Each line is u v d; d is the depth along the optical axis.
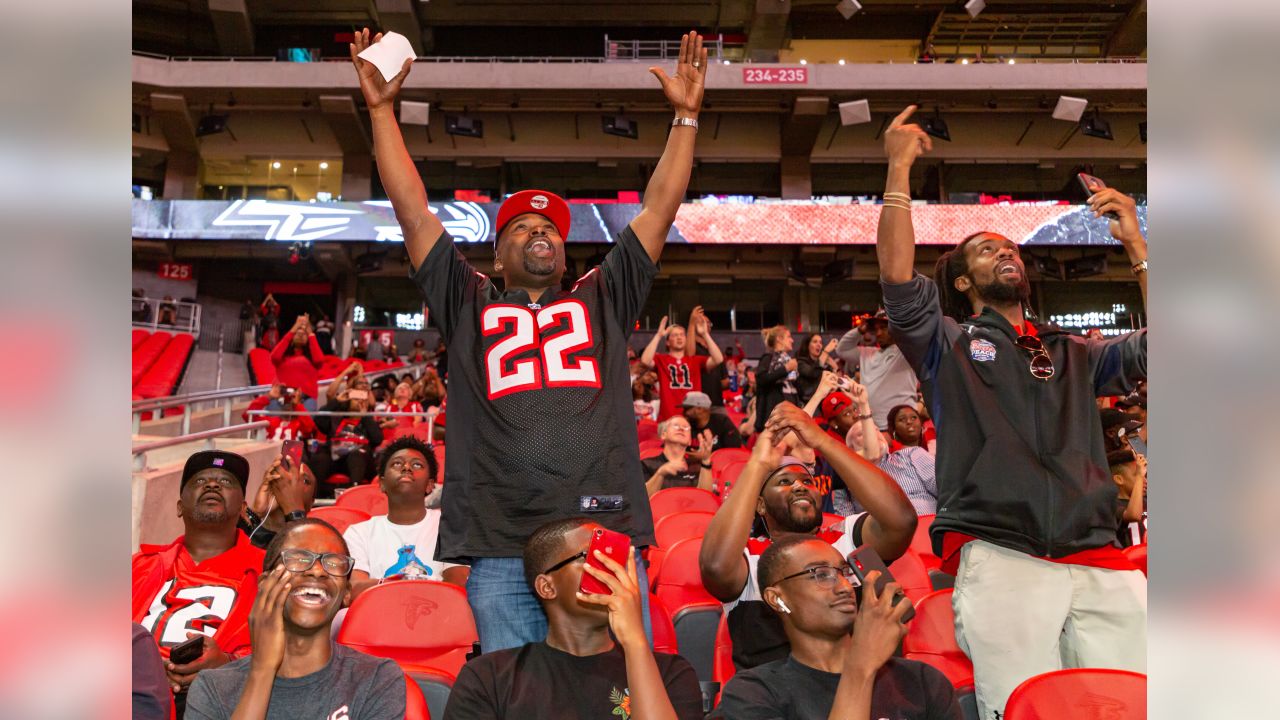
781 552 2.11
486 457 1.99
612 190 18.83
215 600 2.88
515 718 1.84
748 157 18.23
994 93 16.66
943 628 2.55
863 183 19.05
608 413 2.04
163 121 16.88
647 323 18.89
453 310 2.21
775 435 2.52
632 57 17.80
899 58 19.31
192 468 3.06
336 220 15.79
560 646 1.93
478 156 18.20
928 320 2.21
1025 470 2.02
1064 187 18.84
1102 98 16.70
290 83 16.42
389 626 2.52
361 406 7.04
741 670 2.33
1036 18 18.45
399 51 2.24
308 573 1.97
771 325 19.06
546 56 19.30
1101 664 1.97
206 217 15.68
